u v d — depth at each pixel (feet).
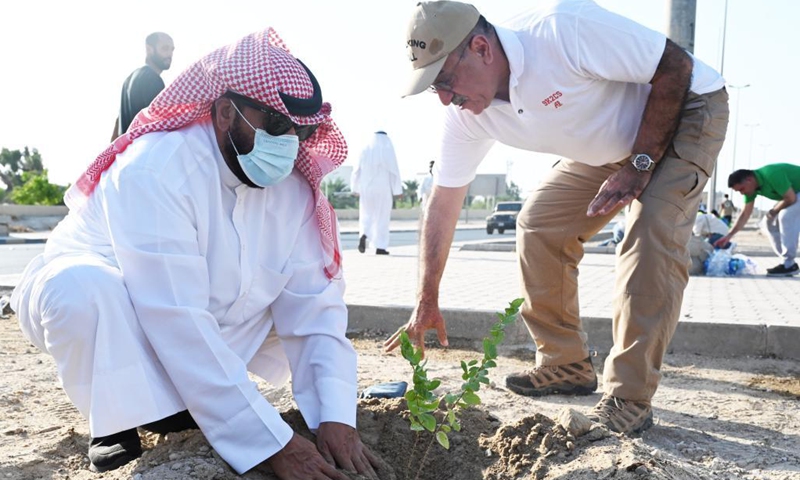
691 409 14.02
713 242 42.39
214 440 9.15
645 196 11.98
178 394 9.27
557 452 9.79
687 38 33.76
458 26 11.29
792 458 11.20
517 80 11.60
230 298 10.03
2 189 175.32
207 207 9.61
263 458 9.00
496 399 14.40
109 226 9.33
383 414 10.96
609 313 20.79
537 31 11.68
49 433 11.57
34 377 15.14
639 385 12.16
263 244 10.32
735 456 11.25
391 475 9.80
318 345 10.25
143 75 23.40
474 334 20.66
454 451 10.36
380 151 50.75
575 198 13.93
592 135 12.28
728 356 18.97
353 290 26.86
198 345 9.11
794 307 23.86
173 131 9.74
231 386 9.10
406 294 25.39
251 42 9.80
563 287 14.39
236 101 9.43
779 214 38.32
